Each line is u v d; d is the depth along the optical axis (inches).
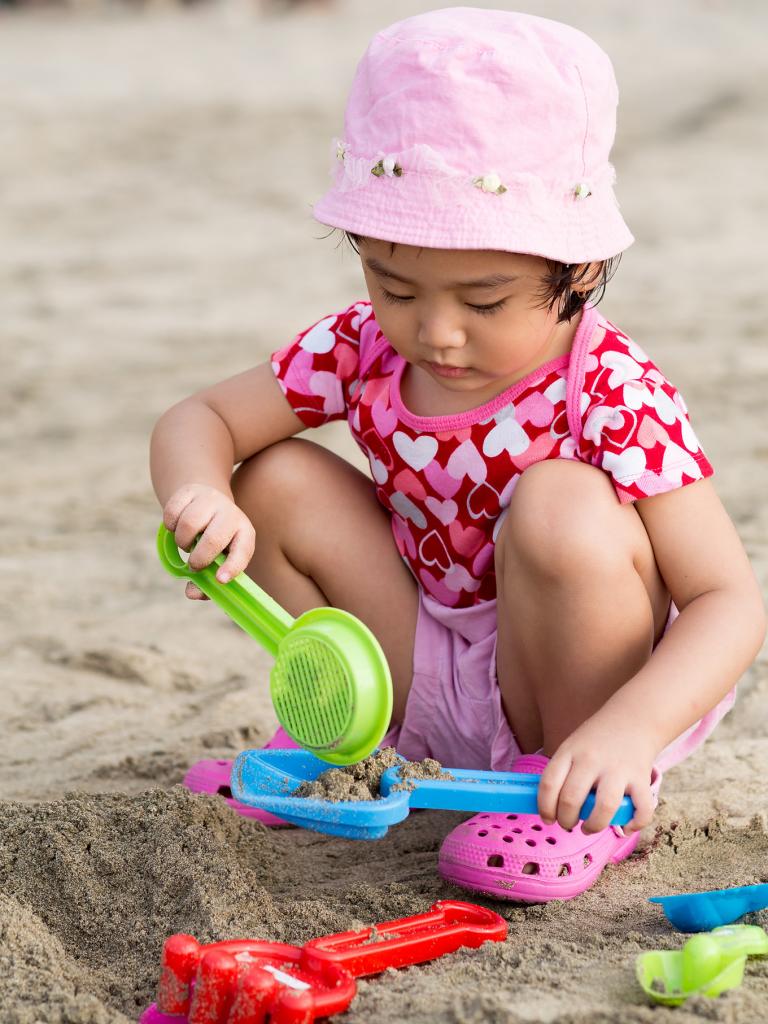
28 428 227.1
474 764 99.4
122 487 196.2
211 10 1195.3
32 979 72.6
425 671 99.0
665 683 82.6
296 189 446.6
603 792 77.7
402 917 82.7
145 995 73.7
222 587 88.4
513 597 88.0
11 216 415.2
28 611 150.3
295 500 100.1
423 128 82.9
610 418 88.9
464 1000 68.4
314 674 78.0
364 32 1027.9
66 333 292.7
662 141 508.4
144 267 353.1
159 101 631.8
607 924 83.0
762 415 210.5
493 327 84.2
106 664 133.9
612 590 85.0
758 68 728.3
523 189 82.9
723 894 78.7
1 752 113.8
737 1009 66.9
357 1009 69.1
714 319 277.6
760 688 121.3
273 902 82.2
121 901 81.3
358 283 332.8
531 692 91.6
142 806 88.2
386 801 76.9
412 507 97.3
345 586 100.4
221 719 120.3
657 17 1143.0
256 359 266.1
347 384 101.4
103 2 1185.4
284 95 649.6
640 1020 65.8
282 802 78.5
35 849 84.0
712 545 88.5
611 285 313.0
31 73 727.7
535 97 83.1
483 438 92.7
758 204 398.9
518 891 86.4
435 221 81.7
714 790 102.3
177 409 102.8
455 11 89.5
